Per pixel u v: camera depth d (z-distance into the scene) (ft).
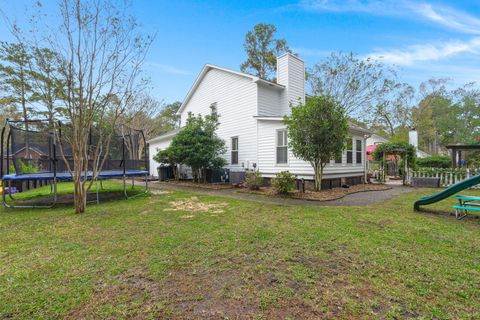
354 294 7.84
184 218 17.88
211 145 40.70
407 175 41.70
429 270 9.36
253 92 41.06
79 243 12.73
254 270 9.50
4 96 47.26
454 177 37.45
